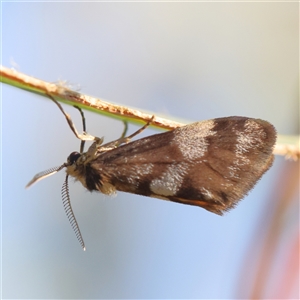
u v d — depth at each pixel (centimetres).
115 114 9
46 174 9
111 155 9
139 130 9
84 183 9
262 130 9
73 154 9
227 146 9
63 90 9
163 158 9
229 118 9
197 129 9
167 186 9
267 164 9
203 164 9
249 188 9
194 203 9
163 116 9
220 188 9
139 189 9
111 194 9
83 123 9
